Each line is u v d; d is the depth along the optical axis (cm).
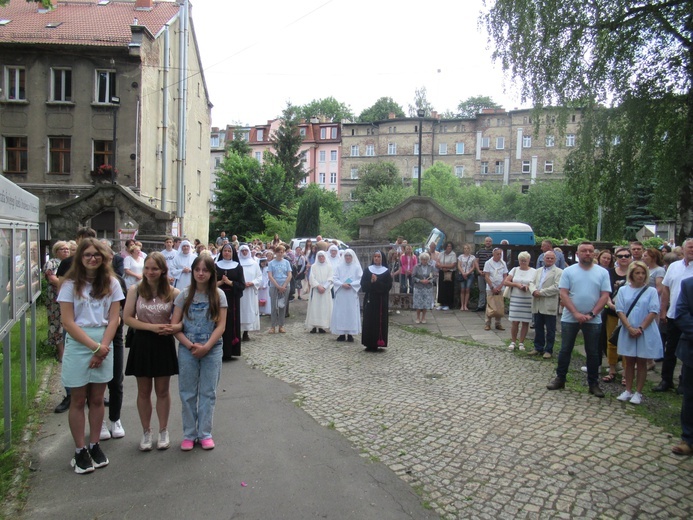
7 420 503
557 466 473
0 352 870
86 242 461
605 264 878
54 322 750
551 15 1555
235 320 896
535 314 928
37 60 2616
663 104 1532
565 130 1677
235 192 4509
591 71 1564
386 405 646
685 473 462
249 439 536
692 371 500
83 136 2628
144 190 2678
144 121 2667
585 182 1688
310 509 397
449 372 813
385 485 436
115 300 472
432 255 1527
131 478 447
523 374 802
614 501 412
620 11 1515
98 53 2595
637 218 3662
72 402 455
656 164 1602
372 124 6625
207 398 513
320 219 3703
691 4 1404
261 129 7262
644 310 652
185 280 1143
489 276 1176
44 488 429
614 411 631
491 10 1670
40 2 1076
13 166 2688
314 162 6894
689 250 647
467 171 6319
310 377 782
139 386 501
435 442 528
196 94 3456
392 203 4425
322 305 1165
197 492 423
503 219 4566
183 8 2958
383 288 964
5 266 482
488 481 445
